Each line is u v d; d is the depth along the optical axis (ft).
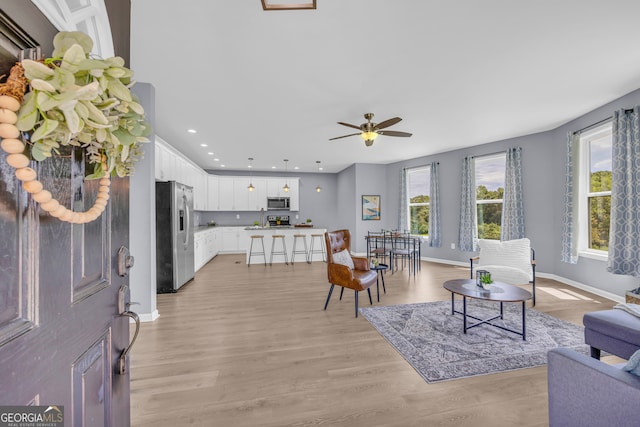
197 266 17.88
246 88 9.45
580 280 12.96
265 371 6.56
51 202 1.86
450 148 18.52
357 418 5.10
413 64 8.09
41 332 1.96
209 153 19.25
